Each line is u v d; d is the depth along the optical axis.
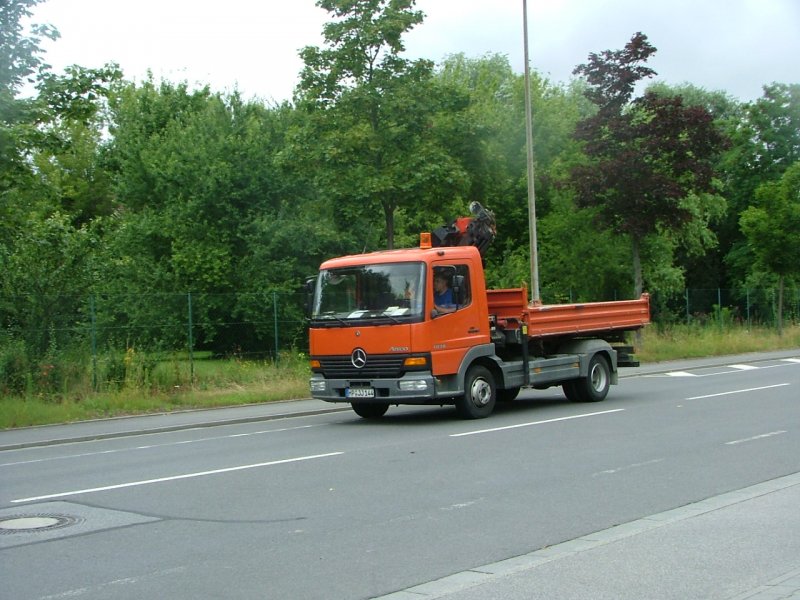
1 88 20.30
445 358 15.76
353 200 26.25
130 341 21.70
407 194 26.44
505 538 7.62
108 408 19.33
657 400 18.95
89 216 57.59
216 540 7.77
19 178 21.33
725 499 8.92
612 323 19.66
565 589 6.11
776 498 8.91
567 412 17.03
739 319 43.03
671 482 9.88
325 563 6.97
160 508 9.18
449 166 26.59
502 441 13.32
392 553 7.22
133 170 37.50
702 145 30.56
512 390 18.97
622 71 30.97
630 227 30.62
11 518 8.84
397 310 15.73
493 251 44.97
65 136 24.20
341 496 9.53
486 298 16.69
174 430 17.30
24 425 17.69
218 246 32.62
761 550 6.97
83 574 6.80
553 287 37.28
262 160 33.41
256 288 30.98
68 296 20.94
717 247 60.12
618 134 30.97
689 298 40.41
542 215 43.97
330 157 25.58
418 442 13.55
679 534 7.54
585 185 30.78
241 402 20.91
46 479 11.38
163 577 6.68
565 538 7.57
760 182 57.66
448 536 7.73
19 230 22.05
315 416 18.84
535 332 17.44
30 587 6.48
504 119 43.81
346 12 25.88
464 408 16.22
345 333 16.16
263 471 11.30
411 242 34.75
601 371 19.20
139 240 34.09
